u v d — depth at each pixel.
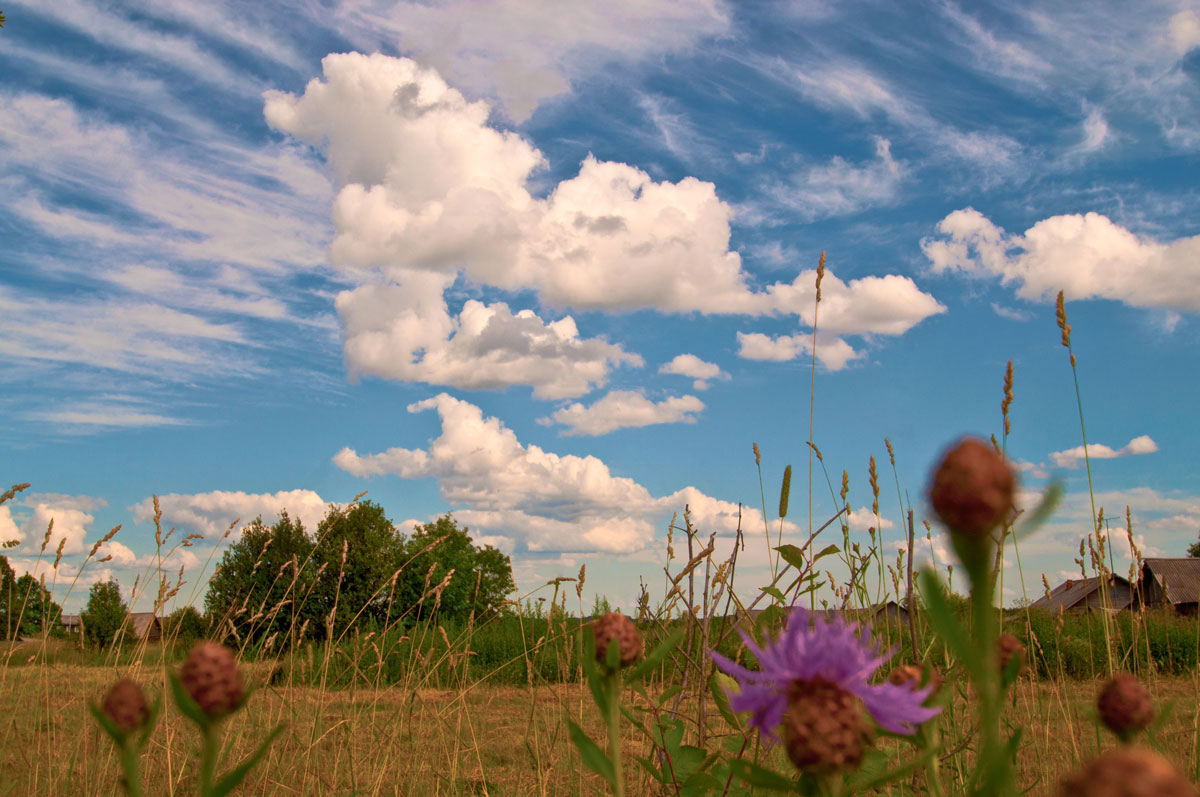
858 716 0.86
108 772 4.27
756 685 0.92
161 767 4.36
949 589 2.57
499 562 29.83
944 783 2.26
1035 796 2.35
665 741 2.11
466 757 4.54
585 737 1.11
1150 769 0.40
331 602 18.97
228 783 0.85
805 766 0.85
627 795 3.16
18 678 5.36
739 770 0.95
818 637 0.89
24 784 4.10
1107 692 1.15
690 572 2.69
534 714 4.55
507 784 4.38
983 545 0.57
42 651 5.36
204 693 0.85
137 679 4.48
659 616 2.85
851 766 0.84
